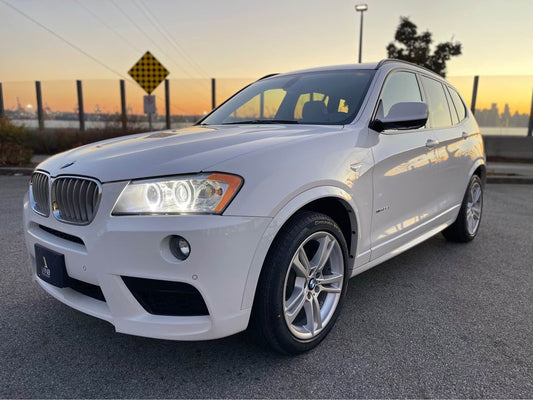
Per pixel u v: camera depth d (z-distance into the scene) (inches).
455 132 156.9
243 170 78.1
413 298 122.5
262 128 109.3
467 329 104.0
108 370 86.4
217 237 73.3
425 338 99.4
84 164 85.7
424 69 152.9
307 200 85.2
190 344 96.5
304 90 130.0
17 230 187.6
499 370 86.4
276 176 81.2
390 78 127.6
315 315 93.7
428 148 132.3
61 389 80.1
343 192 94.7
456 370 86.4
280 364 88.6
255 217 76.9
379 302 119.6
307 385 81.7
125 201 76.4
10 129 442.3
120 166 80.4
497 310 114.8
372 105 114.7
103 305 84.0
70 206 84.0
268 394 79.0
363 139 105.5
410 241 131.3
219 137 95.8
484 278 138.6
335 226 95.0
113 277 76.7
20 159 424.2
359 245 104.7
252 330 86.0
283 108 128.0
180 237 73.7
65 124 553.9
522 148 569.6
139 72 406.9
